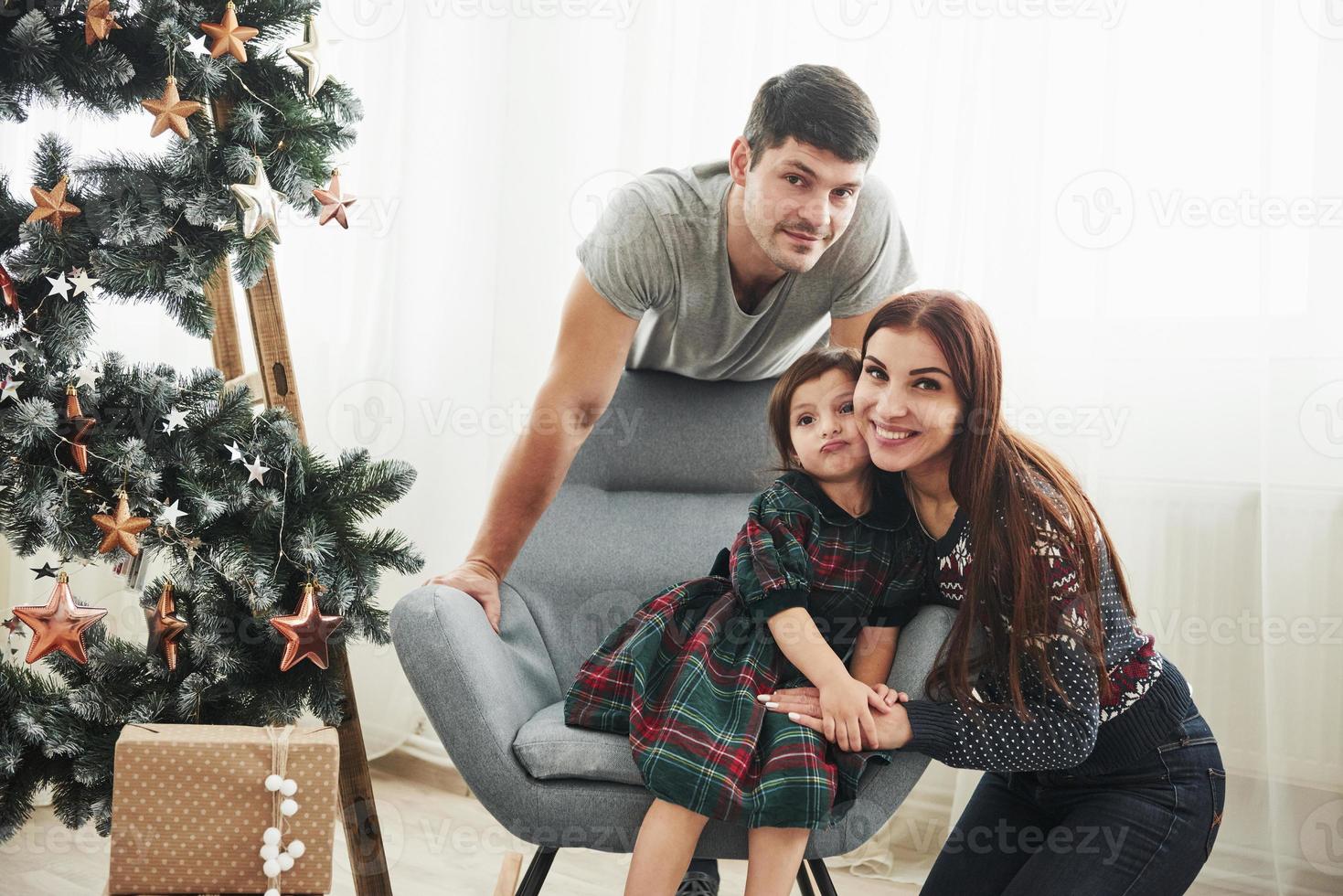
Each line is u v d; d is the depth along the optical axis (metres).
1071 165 1.77
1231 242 1.73
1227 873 1.77
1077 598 1.17
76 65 1.32
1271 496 1.68
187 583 1.42
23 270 1.33
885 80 1.82
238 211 1.37
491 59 2.10
